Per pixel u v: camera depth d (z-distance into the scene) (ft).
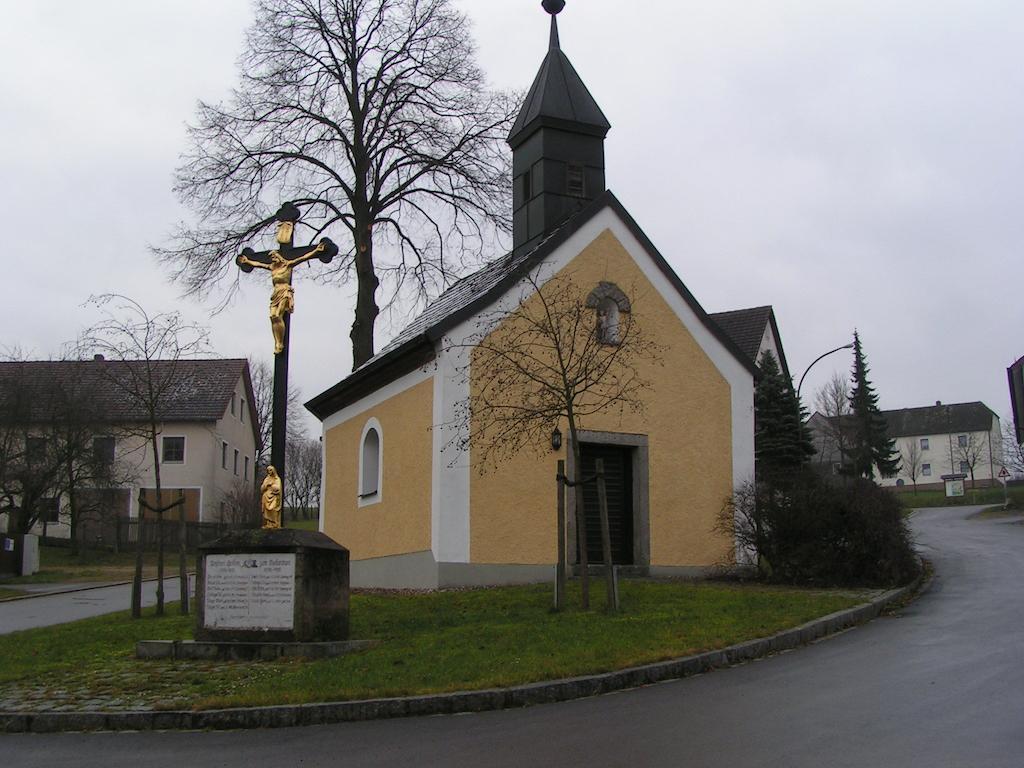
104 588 92.84
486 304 56.24
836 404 191.83
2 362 138.62
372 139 89.10
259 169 87.81
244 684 30.37
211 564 36.78
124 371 71.77
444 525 53.83
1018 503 164.55
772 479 57.26
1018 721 22.91
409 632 39.04
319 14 85.92
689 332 63.21
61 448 124.67
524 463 56.49
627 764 21.11
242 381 192.13
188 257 87.76
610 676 29.53
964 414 302.86
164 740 25.50
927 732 22.31
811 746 21.68
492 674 29.66
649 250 62.44
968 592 49.65
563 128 64.49
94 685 31.58
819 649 35.04
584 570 42.98
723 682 29.78
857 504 52.95
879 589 50.29
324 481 75.41
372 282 90.02
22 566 110.11
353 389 68.69
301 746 24.20
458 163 88.38
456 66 88.33
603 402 57.00
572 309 48.47
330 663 32.94
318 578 36.14
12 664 37.04
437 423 54.95
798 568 54.24
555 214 63.52
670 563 60.03
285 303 40.24
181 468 167.73
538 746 22.99
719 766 20.58
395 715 27.14
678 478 61.21
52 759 23.73
